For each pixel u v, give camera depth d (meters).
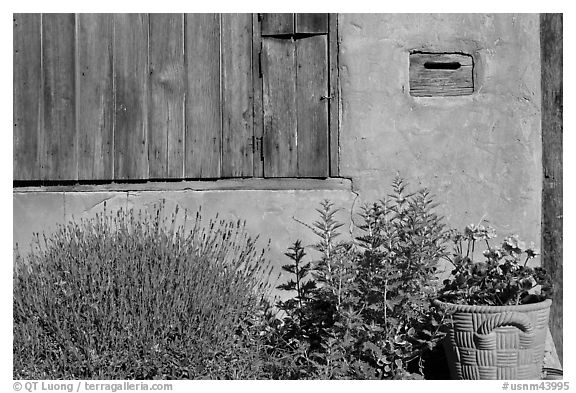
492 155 5.01
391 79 5.02
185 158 5.11
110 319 4.10
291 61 5.06
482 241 4.97
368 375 4.05
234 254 5.05
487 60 5.02
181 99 5.11
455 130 5.02
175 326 4.16
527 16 5.01
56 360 4.11
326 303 4.45
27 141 5.19
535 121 5.00
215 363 4.14
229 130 5.09
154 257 4.56
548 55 5.01
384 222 4.45
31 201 5.19
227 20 5.08
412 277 4.24
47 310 4.25
